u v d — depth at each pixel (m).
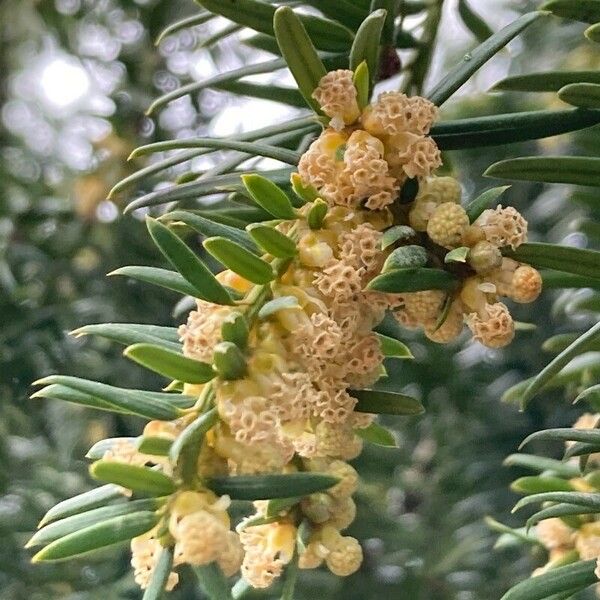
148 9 0.76
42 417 0.70
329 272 0.35
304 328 0.34
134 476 0.33
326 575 0.70
